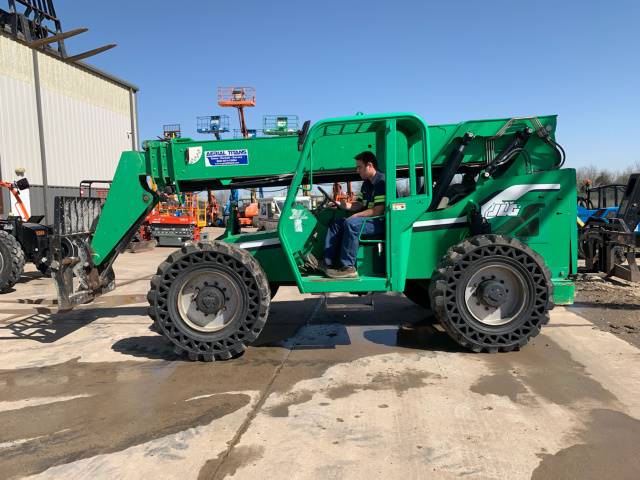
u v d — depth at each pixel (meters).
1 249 7.59
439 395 3.28
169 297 4.07
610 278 7.47
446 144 4.54
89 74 19.75
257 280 4.03
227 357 4.09
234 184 4.82
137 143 23.31
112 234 4.84
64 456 2.61
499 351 4.13
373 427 2.84
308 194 4.36
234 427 2.89
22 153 16.31
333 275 4.23
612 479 2.30
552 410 3.02
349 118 3.98
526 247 4.02
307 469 2.42
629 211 7.95
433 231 4.38
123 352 4.42
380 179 4.23
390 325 5.16
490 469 2.39
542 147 4.59
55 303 6.66
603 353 4.07
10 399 3.40
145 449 2.66
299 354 4.24
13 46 15.97
